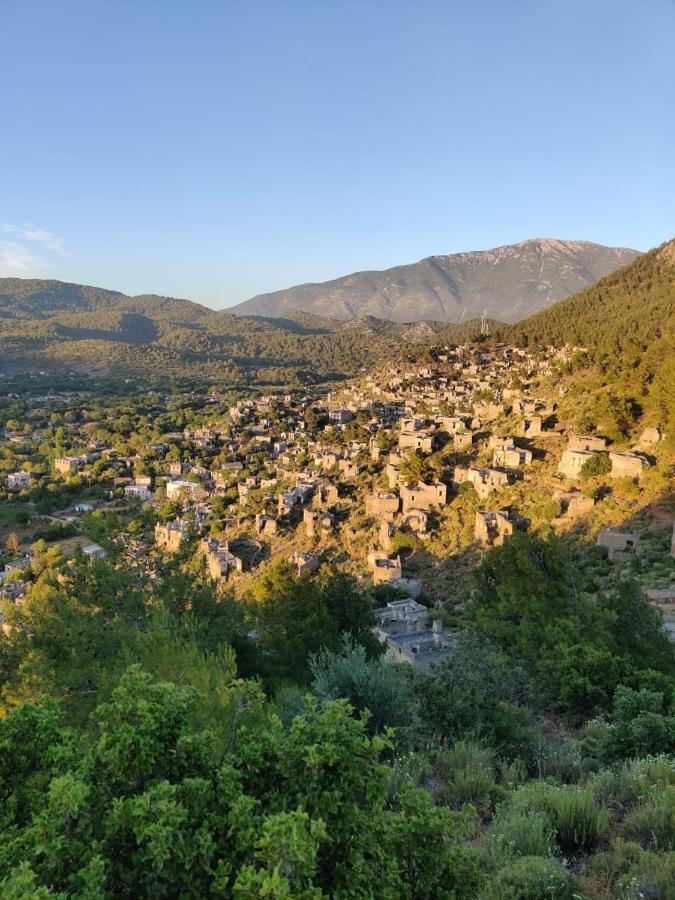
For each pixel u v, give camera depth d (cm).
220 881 514
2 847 536
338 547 7194
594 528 5181
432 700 1530
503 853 812
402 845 623
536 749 1393
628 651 2123
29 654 2092
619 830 898
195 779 609
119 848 568
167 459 14438
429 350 19125
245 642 2548
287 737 712
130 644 1802
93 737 1258
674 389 6256
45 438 16738
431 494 7212
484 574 2745
